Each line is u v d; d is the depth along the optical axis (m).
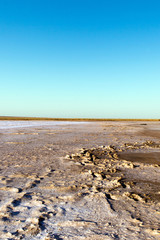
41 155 7.00
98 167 5.43
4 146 9.06
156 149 8.30
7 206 2.95
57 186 3.86
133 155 7.07
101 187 3.85
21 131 17.14
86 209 2.88
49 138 12.31
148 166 5.56
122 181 4.24
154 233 2.22
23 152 7.57
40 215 2.67
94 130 19.31
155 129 20.92
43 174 4.70
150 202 3.15
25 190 3.65
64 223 2.47
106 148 8.51
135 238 2.12
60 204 3.05
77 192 3.56
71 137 13.02
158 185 3.99
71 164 5.73
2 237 2.18
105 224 2.44
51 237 2.15
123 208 2.93
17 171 4.96
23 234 2.23
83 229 2.33
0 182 4.10
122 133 16.17
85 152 7.56
